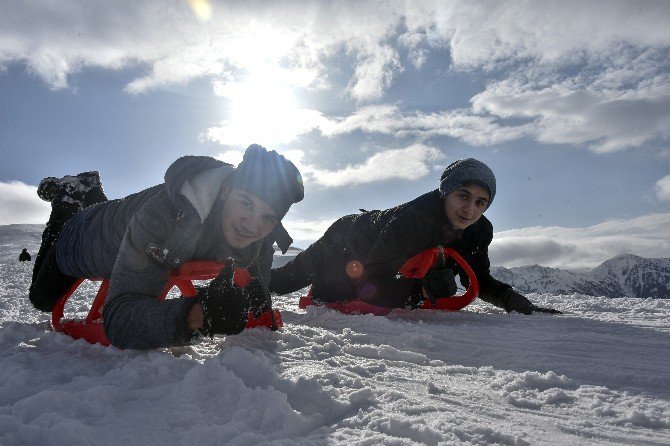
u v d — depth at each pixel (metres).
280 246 3.01
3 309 4.23
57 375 1.92
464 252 4.38
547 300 5.58
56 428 1.36
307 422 1.50
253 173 2.28
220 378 1.71
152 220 2.24
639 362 2.51
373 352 2.50
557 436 1.50
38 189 3.49
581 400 1.83
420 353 2.62
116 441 1.37
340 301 4.25
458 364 2.45
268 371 1.86
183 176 2.28
